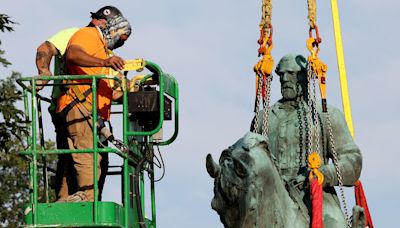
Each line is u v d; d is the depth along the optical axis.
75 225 16.58
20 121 26.97
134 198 17.89
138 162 18.16
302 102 18.06
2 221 37.59
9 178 38.19
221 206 16.16
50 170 18.48
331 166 17.59
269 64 17.94
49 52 17.91
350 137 17.94
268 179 16.38
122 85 17.50
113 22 18.27
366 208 18.84
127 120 17.69
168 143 18.78
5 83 30.02
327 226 17.30
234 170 16.03
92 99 17.08
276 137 17.98
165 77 18.25
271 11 18.11
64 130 18.02
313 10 18.08
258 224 16.27
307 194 17.36
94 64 17.38
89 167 17.38
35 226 16.59
